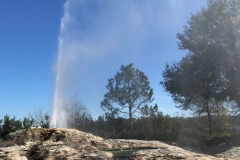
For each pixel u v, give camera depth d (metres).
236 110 20.45
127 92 24.53
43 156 8.45
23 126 13.09
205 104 21.64
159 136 18.64
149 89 24.91
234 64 17.31
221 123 26.67
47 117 14.30
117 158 9.10
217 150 14.02
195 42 18.91
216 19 17.77
